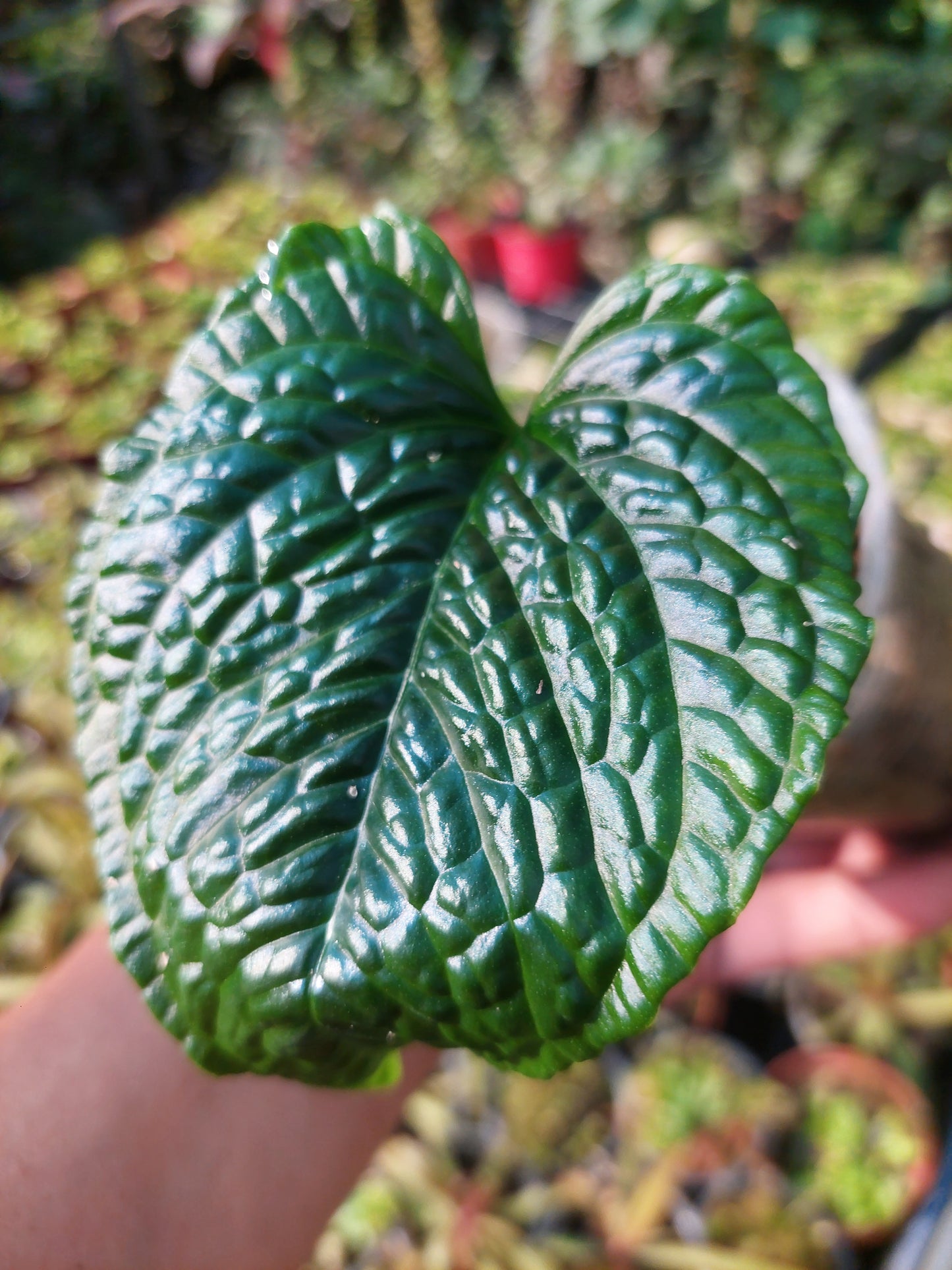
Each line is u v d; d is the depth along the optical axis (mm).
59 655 720
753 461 179
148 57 1672
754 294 191
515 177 1361
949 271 1172
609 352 200
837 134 1305
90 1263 208
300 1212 240
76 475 926
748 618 165
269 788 174
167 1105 232
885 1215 498
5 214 1510
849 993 575
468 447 203
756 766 155
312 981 165
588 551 180
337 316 205
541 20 1371
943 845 408
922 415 895
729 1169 521
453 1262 506
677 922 152
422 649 182
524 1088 558
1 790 609
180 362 203
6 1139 218
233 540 188
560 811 163
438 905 163
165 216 1533
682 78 1353
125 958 181
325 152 1537
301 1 1475
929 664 282
